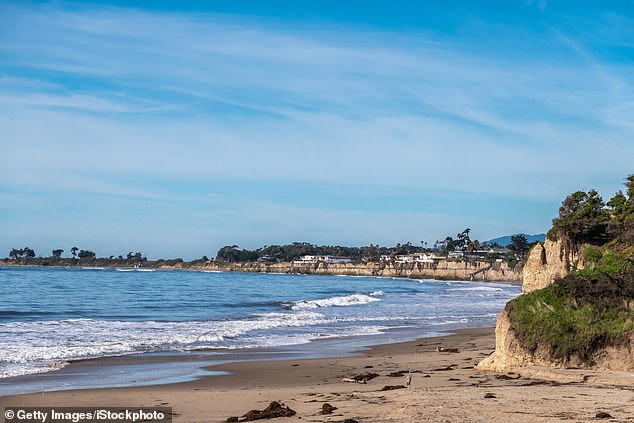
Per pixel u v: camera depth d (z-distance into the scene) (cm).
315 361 2581
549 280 3272
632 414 1330
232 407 1559
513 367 2077
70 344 2914
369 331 3866
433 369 2264
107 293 8012
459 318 4928
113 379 2117
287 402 1592
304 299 7638
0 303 5944
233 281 14825
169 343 3075
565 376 1872
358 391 1764
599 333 2002
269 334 3606
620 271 2297
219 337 3366
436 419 1273
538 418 1284
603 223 3161
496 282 19900
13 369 2269
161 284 11375
